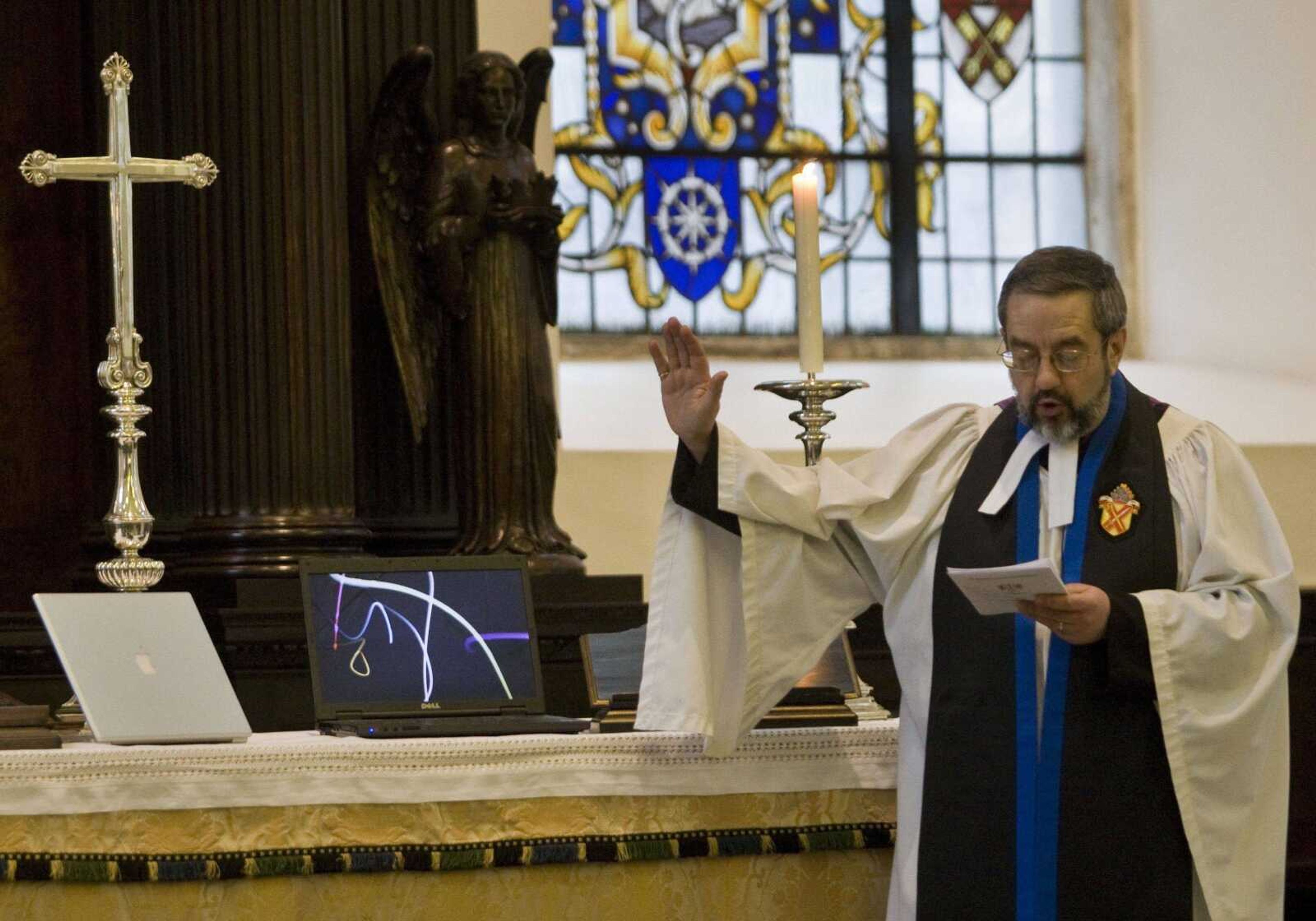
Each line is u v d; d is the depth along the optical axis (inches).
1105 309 191.5
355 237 319.0
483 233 307.1
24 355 326.6
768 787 207.0
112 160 226.5
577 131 489.4
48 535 324.8
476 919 199.9
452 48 331.0
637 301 488.7
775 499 199.9
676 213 494.6
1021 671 193.6
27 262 327.9
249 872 193.6
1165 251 513.7
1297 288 486.6
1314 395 479.8
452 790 198.5
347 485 306.7
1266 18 495.5
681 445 202.4
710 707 200.1
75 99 331.3
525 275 309.1
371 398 323.0
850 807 209.6
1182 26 512.7
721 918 206.1
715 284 495.5
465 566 224.5
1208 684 186.4
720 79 503.8
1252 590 189.5
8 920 190.1
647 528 422.0
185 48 309.6
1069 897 187.0
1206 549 190.2
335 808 196.7
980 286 516.4
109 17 317.4
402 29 326.6
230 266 305.7
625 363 477.4
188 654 207.9
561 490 418.3
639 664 222.5
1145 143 519.2
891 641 207.2
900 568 203.8
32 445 325.7
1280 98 491.5
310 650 215.2
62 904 191.3
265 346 305.0
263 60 307.4
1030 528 196.1
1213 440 196.7
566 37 491.2
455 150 305.0
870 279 510.3
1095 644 190.2
